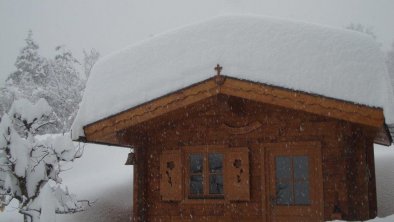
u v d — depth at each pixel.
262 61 7.09
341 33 7.29
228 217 8.32
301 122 8.09
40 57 25.78
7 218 9.37
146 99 7.55
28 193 7.46
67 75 25.47
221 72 7.09
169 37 7.89
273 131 8.23
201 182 8.66
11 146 7.36
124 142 8.41
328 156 7.87
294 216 7.93
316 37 7.22
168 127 8.92
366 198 7.74
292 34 7.26
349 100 6.67
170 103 7.40
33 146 7.71
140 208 8.70
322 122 7.97
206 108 8.62
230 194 8.27
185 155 8.77
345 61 7.00
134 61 8.03
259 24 7.39
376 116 6.60
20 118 7.79
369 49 7.16
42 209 6.88
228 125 8.52
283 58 7.08
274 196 8.09
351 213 7.53
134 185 8.80
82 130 7.90
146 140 9.02
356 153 7.87
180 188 8.62
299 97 6.84
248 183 8.17
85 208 10.33
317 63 7.00
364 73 6.89
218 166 8.59
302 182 7.99
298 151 8.06
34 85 24.19
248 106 8.35
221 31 7.46
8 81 24.80
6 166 7.43
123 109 7.66
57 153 7.81
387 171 12.65
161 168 8.84
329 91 6.77
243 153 8.29
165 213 8.75
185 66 7.45
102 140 8.50
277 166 8.18
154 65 7.78
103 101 7.91
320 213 7.76
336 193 7.73
